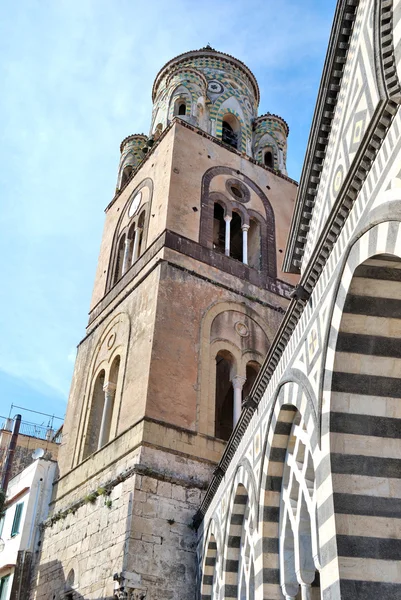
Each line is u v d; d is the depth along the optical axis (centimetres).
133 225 3975
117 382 3158
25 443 5197
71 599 2598
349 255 1302
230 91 4703
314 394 1405
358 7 1411
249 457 1925
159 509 2519
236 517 2014
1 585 3138
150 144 4512
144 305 3231
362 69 1356
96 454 2984
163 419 2769
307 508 1578
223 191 3878
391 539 1218
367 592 1170
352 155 1393
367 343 1317
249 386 3412
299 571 1532
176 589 2377
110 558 2447
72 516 2914
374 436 1292
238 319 3366
